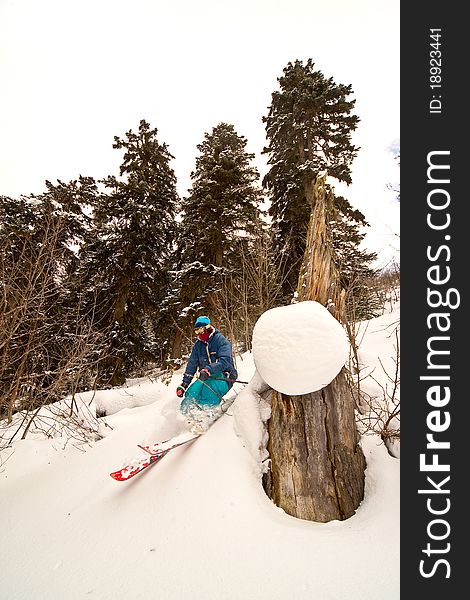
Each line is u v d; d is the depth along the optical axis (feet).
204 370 9.65
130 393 15.17
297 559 5.72
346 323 10.91
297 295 9.48
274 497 7.33
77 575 5.93
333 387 7.61
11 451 10.91
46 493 8.74
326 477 7.04
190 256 36.88
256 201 35.29
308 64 37.86
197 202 35.96
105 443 10.48
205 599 5.19
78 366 13.26
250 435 8.16
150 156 42.14
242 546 6.02
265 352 7.57
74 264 32.91
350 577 5.38
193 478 7.63
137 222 36.11
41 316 14.47
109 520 7.24
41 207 30.22
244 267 25.88
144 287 36.24
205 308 32.63
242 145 43.42
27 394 12.92
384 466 7.70
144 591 5.43
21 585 5.84
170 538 6.42
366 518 6.71
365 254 28.48
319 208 9.54
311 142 35.91
